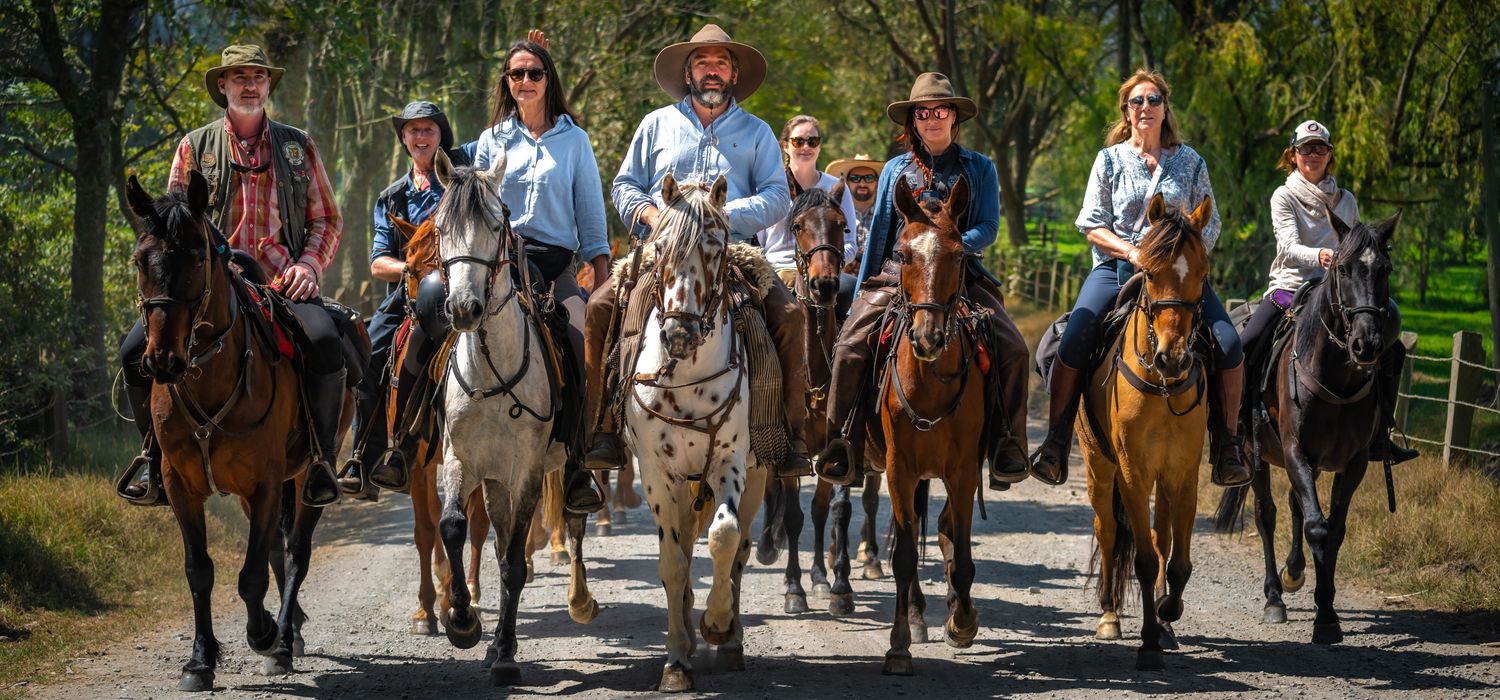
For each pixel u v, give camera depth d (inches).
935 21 1427.2
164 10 658.2
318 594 419.5
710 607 296.0
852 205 421.7
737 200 344.2
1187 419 313.9
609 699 281.4
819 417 356.8
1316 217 385.4
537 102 350.9
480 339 300.5
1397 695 282.4
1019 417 321.7
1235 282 994.7
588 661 321.1
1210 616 373.7
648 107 1221.7
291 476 324.8
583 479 329.1
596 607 357.1
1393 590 400.8
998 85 1599.4
